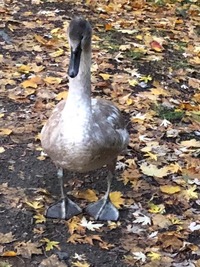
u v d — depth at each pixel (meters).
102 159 1.81
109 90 2.75
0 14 3.42
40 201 2.00
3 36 3.15
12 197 2.00
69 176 2.14
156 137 2.44
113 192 2.07
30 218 1.92
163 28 3.58
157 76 2.97
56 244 1.83
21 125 2.41
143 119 2.54
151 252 1.83
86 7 3.73
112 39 3.31
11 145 2.27
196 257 1.83
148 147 2.35
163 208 2.02
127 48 3.20
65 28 3.34
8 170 2.13
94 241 1.86
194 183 2.16
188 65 3.14
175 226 1.95
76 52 1.72
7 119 2.44
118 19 3.62
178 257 1.82
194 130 2.54
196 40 3.49
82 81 1.72
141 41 3.35
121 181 2.14
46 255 1.79
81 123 1.73
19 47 3.07
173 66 3.10
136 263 1.79
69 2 3.75
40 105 2.56
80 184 2.11
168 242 1.86
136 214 1.98
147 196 2.08
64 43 3.16
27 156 2.22
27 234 1.86
